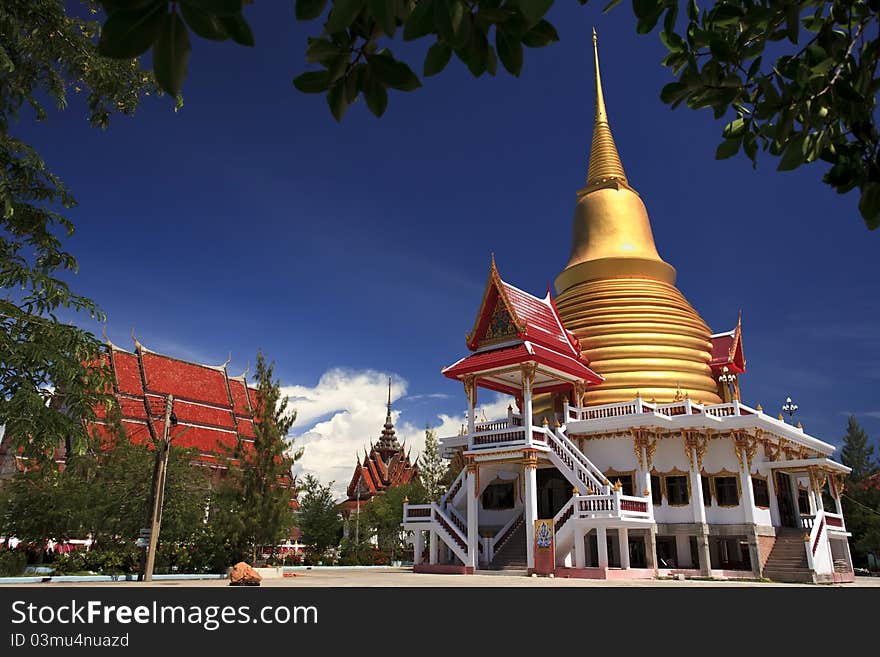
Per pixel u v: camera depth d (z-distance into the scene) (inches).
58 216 682.2
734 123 210.7
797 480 1797.5
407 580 1288.1
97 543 1662.2
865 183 180.9
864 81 174.2
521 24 144.7
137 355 2738.7
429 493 2736.2
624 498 1364.4
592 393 1815.9
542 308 1817.2
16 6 604.7
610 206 2185.0
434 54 148.6
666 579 1368.1
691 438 1536.7
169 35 116.0
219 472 2507.4
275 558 1758.1
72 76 671.8
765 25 187.3
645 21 171.3
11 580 1172.5
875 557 2327.8
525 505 1508.4
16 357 581.0
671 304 1984.5
